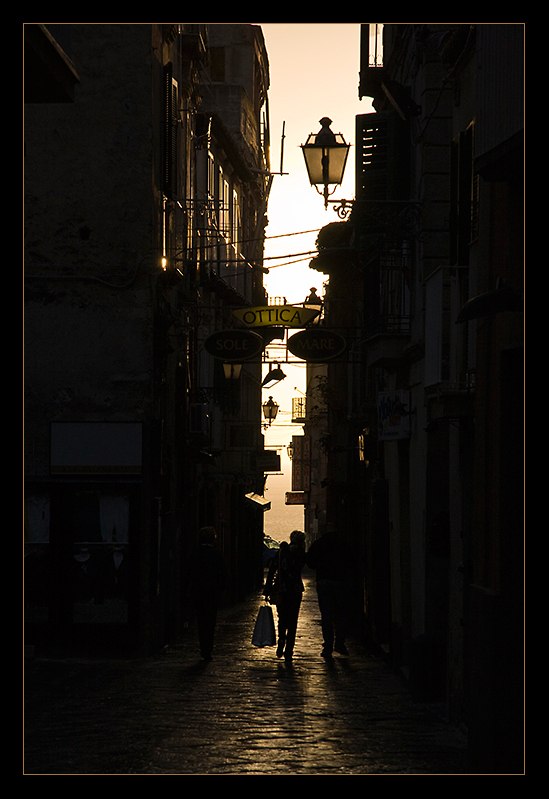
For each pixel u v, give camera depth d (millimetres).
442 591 18125
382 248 21641
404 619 21969
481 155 10414
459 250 14750
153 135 23250
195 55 30984
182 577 29578
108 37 23203
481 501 11492
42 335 22797
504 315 10750
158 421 22641
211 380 37875
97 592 22031
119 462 22203
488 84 10305
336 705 15477
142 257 22922
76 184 23062
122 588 22031
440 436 18453
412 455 21094
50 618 21859
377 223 21000
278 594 21453
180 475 29250
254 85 54594
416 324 20938
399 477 22953
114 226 22984
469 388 14414
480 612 11016
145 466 22344
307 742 12180
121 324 22766
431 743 12656
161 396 24875
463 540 15164
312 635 28875
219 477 41250
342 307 43531
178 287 28469
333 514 46125
